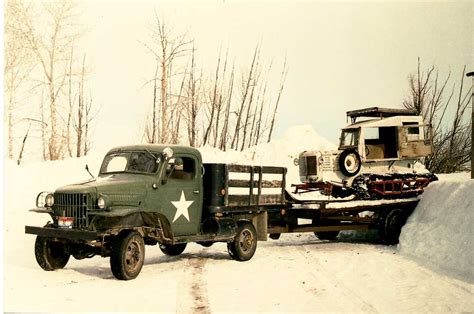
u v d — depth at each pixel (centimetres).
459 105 1891
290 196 1211
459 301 721
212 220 1038
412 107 1870
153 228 905
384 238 1315
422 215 1266
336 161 1488
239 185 1067
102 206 823
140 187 897
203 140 2458
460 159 1928
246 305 691
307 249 1226
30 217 1524
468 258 952
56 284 787
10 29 2002
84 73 2186
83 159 2030
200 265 996
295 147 2205
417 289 793
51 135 2164
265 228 1124
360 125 1512
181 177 977
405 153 1532
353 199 1391
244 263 1023
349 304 701
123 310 656
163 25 2203
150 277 861
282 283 830
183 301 707
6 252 1091
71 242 845
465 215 1086
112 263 823
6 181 1766
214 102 2423
